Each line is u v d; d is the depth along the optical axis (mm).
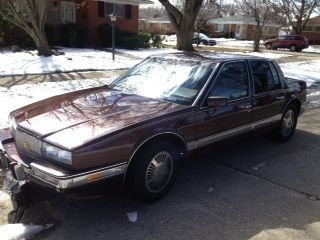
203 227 3592
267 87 5516
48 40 22578
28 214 3652
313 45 55938
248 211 3934
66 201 3922
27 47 20344
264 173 4961
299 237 3512
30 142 3609
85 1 25328
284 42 38781
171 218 3721
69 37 23312
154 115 3889
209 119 4418
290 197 4312
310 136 6750
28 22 17453
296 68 18438
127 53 21609
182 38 19484
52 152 3369
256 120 5277
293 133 6621
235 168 5070
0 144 4078
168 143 3982
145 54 21516
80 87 9820
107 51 22219
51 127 3600
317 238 3514
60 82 10539
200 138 4363
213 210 3914
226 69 4793
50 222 3549
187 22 19172
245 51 30516
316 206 4129
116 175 3529
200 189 4379
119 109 4031
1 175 4414
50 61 15117
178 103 4301
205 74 4594
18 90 8992
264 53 29766
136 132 3631
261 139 6387
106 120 3725
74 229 3457
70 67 13766
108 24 25375
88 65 14602
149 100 4367
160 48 27500
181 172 4844
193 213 3832
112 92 4680
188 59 4957
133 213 3770
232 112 4750
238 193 4332
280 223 3736
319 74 16328
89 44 25625
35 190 4090
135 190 3799
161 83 4688
